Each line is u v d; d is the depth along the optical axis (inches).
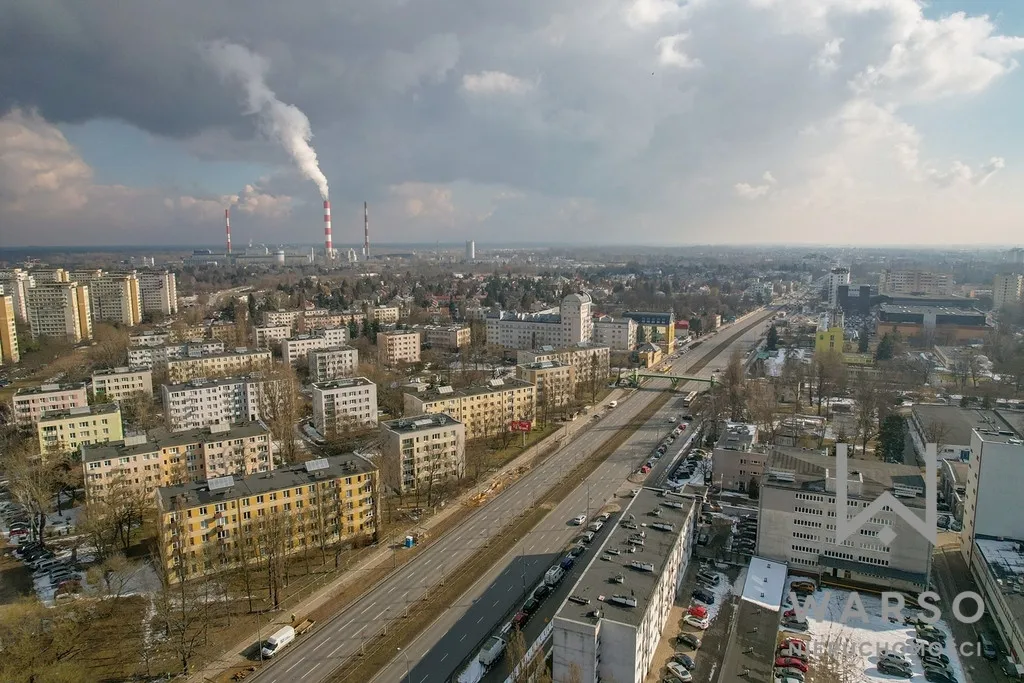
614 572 5418.3
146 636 5502.0
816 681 5059.1
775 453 7751.0
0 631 5068.9
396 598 6131.9
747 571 6555.1
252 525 6466.5
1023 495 6397.6
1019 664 5083.7
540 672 4771.2
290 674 5093.5
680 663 5206.7
